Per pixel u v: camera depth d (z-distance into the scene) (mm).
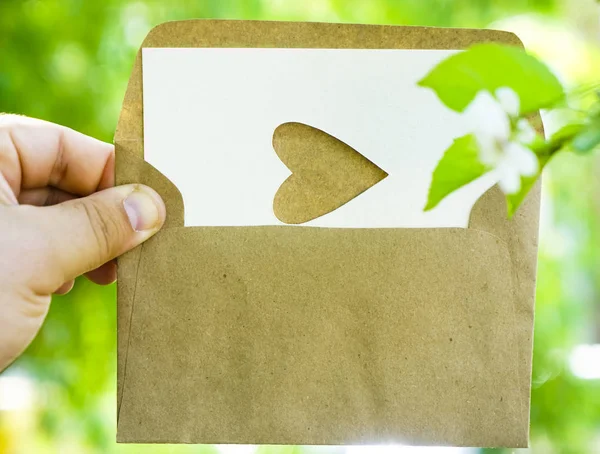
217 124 449
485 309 458
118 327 459
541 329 1097
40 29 1041
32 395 1110
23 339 489
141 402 459
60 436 1096
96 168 562
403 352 459
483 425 460
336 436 458
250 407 458
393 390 458
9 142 528
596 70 1076
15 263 473
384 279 457
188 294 457
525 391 461
